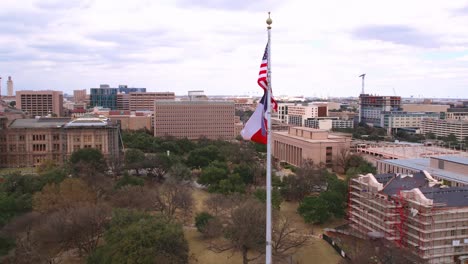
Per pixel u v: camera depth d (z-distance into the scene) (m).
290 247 137.38
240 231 128.38
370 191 159.62
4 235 130.50
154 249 110.31
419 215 136.75
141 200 164.38
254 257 139.50
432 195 143.88
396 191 154.50
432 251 136.00
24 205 158.38
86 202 148.75
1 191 179.25
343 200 186.38
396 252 123.75
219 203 167.25
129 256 107.31
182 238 121.31
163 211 173.88
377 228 151.38
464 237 138.38
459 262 136.88
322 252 145.00
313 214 172.00
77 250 141.88
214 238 153.00
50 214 144.75
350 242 152.00
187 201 167.88
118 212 134.25
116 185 196.88
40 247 126.44
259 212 135.25
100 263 113.81
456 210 135.88
